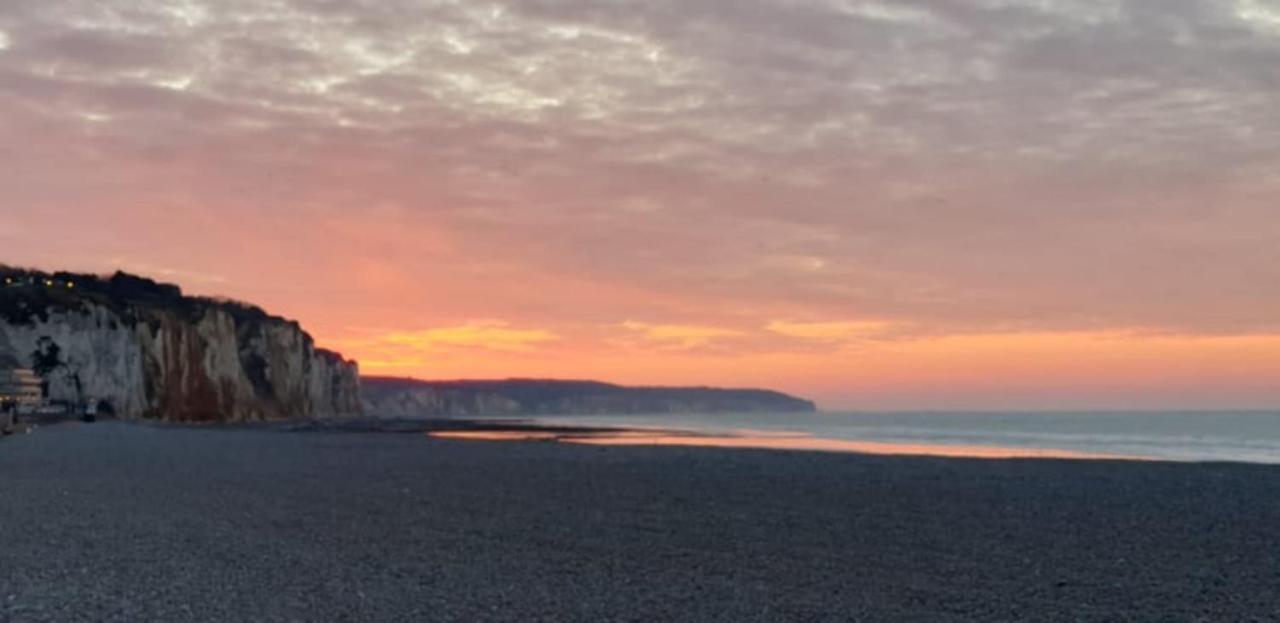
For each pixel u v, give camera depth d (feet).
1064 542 62.64
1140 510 80.94
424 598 43.83
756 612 41.42
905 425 446.19
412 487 99.45
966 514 77.71
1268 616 41.04
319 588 45.91
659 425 451.12
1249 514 78.38
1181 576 50.60
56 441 187.42
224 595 44.06
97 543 59.36
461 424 419.13
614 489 97.96
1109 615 41.14
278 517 73.36
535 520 72.79
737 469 126.21
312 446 185.98
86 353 355.15
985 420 585.63
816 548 59.57
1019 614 41.29
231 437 225.56
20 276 416.46
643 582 48.03
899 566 53.21
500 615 40.55
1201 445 227.61
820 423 509.35
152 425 312.71
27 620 38.73
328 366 649.20
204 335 462.60
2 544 58.80
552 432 301.84
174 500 84.89
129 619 39.09
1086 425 437.99
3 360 332.80
